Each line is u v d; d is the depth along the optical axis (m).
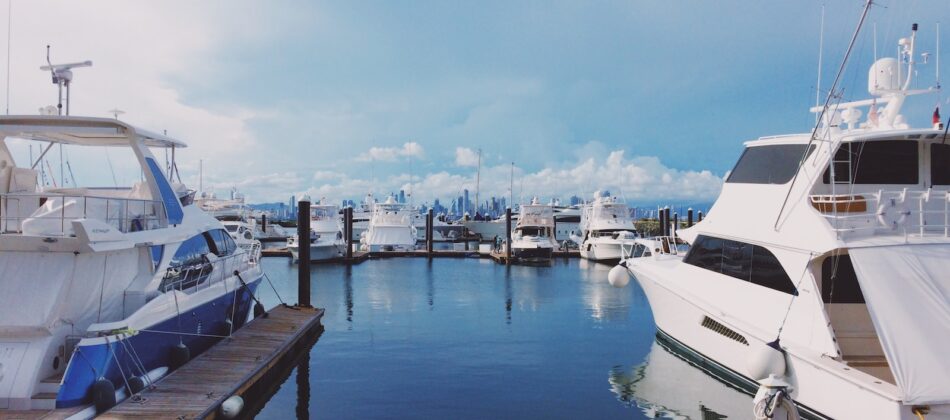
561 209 68.62
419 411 9.80
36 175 10.51
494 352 13.72
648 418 9.39
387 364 12.70
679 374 11.71
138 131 10.23
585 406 9.98
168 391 8.79
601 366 12.43
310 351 13.78
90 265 8.59
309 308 17.14
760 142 10.74
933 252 8.02
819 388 7.98
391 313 18.98
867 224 8.64
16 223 9.33
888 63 10.17
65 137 11.29
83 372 7.86
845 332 9.02
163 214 10.62
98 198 8.93
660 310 13.50
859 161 9.36
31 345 7.95
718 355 10.80
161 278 10.25
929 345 7.03
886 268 7.81
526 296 22.77
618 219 41.75
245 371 9.95
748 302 9.97
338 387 11.11
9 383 7.64
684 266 12.43
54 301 8.02
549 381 11.41
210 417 8.09
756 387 9.67
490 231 68.19
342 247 37.50
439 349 14.02
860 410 7.33
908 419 6.80
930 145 9.45
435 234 66.38
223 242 13.96
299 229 18.20
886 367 8.66
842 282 8.98
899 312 7.34
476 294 23.33
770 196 10.05
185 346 10.48
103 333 8.29
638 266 14.74
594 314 18.73
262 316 15.31
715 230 11.29
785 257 9.20
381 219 44.91
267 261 38.09
